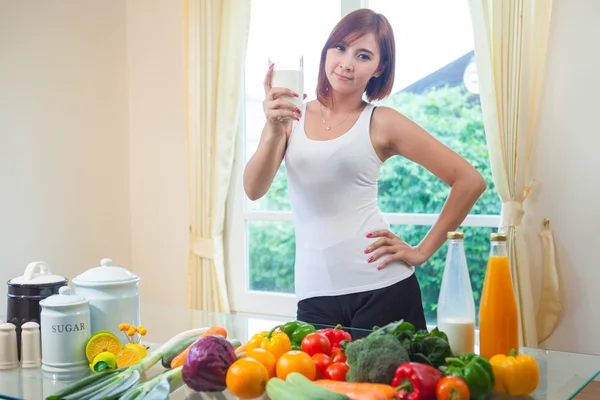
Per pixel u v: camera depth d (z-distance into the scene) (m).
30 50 3.24
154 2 3.69
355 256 1.81
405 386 1.08
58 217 3.41
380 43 1.79
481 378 1.10
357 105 1.85
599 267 2.74
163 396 1.15
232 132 3.43
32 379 1.36
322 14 3.34
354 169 1.79
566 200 2.79
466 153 3.11
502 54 2.76
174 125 3.69
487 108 2.81
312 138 1.83
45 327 1.44
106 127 3.68
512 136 2.77
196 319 1.73
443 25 3.10
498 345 1.30
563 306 2.82
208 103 3.44
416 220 3.16
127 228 3.83
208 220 3.48
